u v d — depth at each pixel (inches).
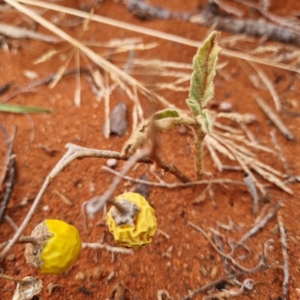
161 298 4.5
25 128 6.0
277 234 5.0
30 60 7.0
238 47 7.2
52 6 7.3
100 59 6.7
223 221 5.1
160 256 4.8
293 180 5.4
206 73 4.3
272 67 6.9
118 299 4.5
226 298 4.5
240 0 7.8
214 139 5.6
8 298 4.5
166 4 7.9
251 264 4.8
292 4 7.7
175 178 5.4
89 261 4.8
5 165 5.5
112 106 6.3
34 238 3.7
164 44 7.3
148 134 3.9
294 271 4.6
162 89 6.6
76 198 5.3
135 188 5.4
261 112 6.2
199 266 4.8
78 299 4.5
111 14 7.8
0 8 7.7
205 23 7.6
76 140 5.9
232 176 5.5
